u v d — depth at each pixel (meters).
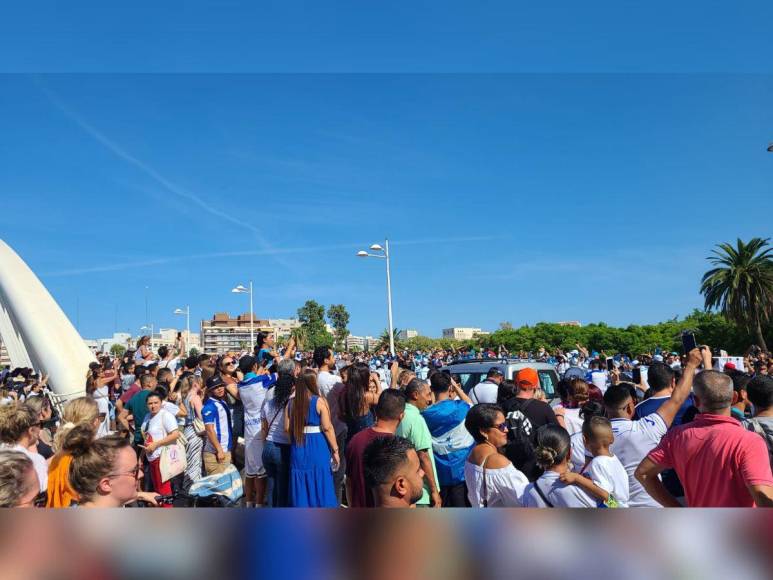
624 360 21.64
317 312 79.19
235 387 7.83
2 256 17.06
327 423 6.04
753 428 4.42
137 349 14.76
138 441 8.54
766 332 54.97
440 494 5.95
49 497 3.45
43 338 16.31
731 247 53.84
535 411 5.85
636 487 4.70
